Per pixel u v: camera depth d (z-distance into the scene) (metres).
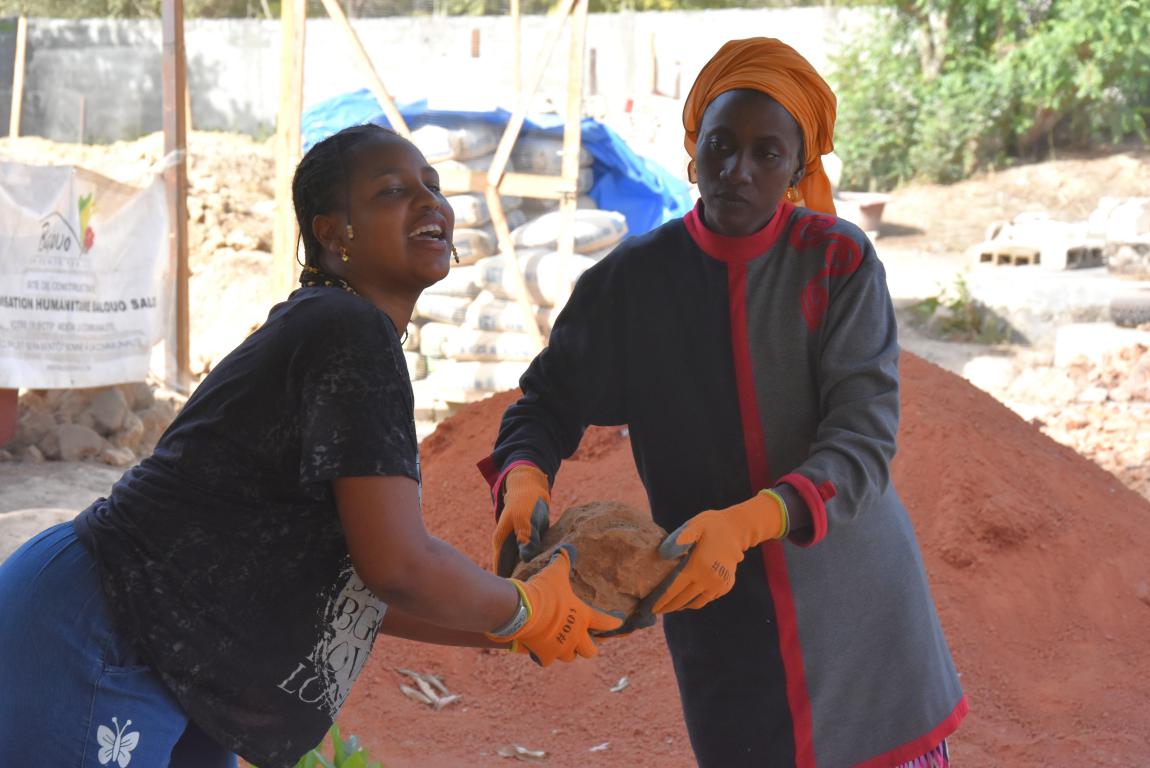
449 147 9.08
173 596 2.03
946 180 19.03
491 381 9.06
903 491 5.22
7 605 2.06
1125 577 5.02
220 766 2.24
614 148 9.85
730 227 2.54
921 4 19.47
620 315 2.69
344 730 4.31
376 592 2.03
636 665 4.69
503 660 4.79
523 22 16.84
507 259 9.05
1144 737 4.17
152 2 23.41
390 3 18.98
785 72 2.47
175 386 9.54
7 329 8.13
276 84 21.95
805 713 2.62
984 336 12.46
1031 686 4.48
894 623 2.65
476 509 5.41
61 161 17.30
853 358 2.50
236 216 14.57
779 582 2.59
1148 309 11.73
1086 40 18.72
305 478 1.96
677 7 20.97
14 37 20.91
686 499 2.73
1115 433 9.03
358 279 2.19
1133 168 18.58
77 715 2.00
